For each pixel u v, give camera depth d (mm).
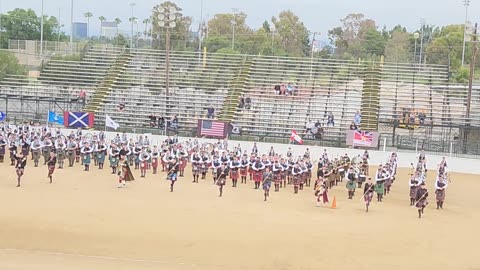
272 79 86125
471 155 70625
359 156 61375
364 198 47312
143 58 91188
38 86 86125
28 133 59688
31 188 45281
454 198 51844
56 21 152750
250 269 29375
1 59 92625
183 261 30094
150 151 56531
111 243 32375
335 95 82500
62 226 34812
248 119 77812
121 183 48000
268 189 45625
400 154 67938
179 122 77438
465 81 104812
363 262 31250
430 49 142500
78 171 54344
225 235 34781
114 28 160125
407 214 43469
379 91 82250
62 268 27172
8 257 28734
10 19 142250
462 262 32125
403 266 30922
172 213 39281
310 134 74188
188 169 59188
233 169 51125
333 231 36938
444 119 76375
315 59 89875
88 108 79500
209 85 86125
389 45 159000
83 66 89938
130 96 81688
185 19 153375
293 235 35469
